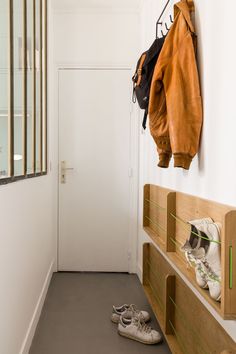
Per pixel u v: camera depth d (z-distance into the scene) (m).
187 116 1.47
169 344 1.71
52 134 3.20
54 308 2.44
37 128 2.26
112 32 3.23
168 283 1.84
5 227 1.35
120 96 3.27
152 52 1.92
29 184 1.90
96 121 3.28
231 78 1.18
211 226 1.15
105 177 3.30
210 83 1.38
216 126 1.32
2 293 1.31
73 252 3.29
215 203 1.25
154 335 1.98
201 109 1.47
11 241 1.46
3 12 1.40
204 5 1.46
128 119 3.28
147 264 2.51
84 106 3.26
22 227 1.70
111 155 3.29
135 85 2.21
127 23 3.23
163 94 1.66
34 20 2.06
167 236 1.75
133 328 2.02
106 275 3.22
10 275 1.44
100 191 3.30
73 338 2.02
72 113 3.26
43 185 2.52
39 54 2.31
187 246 1.29
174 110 1.47
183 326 1.66
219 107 1.29
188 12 1.53
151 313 2.36
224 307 1.00
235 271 1.00
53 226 3.26
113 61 3.24
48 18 2.85
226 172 1.22
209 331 1.32
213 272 1.12
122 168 3.30
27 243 1.85
